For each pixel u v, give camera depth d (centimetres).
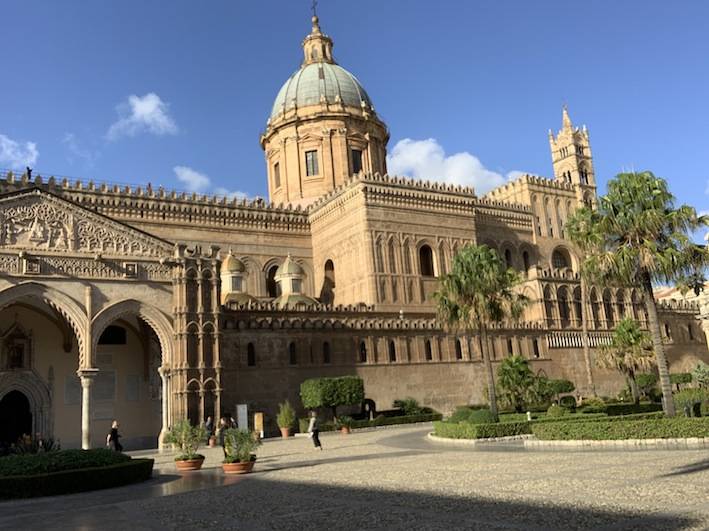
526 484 1962
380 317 6856
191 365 4666
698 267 3612
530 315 7831
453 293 4472
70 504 2125
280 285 7044
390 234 7325
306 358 5794
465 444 3581
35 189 4369
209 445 4472
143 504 2036
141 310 4581
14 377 4722
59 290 4319
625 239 3662
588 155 10300
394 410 5997
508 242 8962
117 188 6756
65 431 4862
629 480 1923
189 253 4831
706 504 1502
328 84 9106
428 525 1449
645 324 8719
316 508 1769
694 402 3972
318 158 8819
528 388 5278
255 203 7775
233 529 1550
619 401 6500
